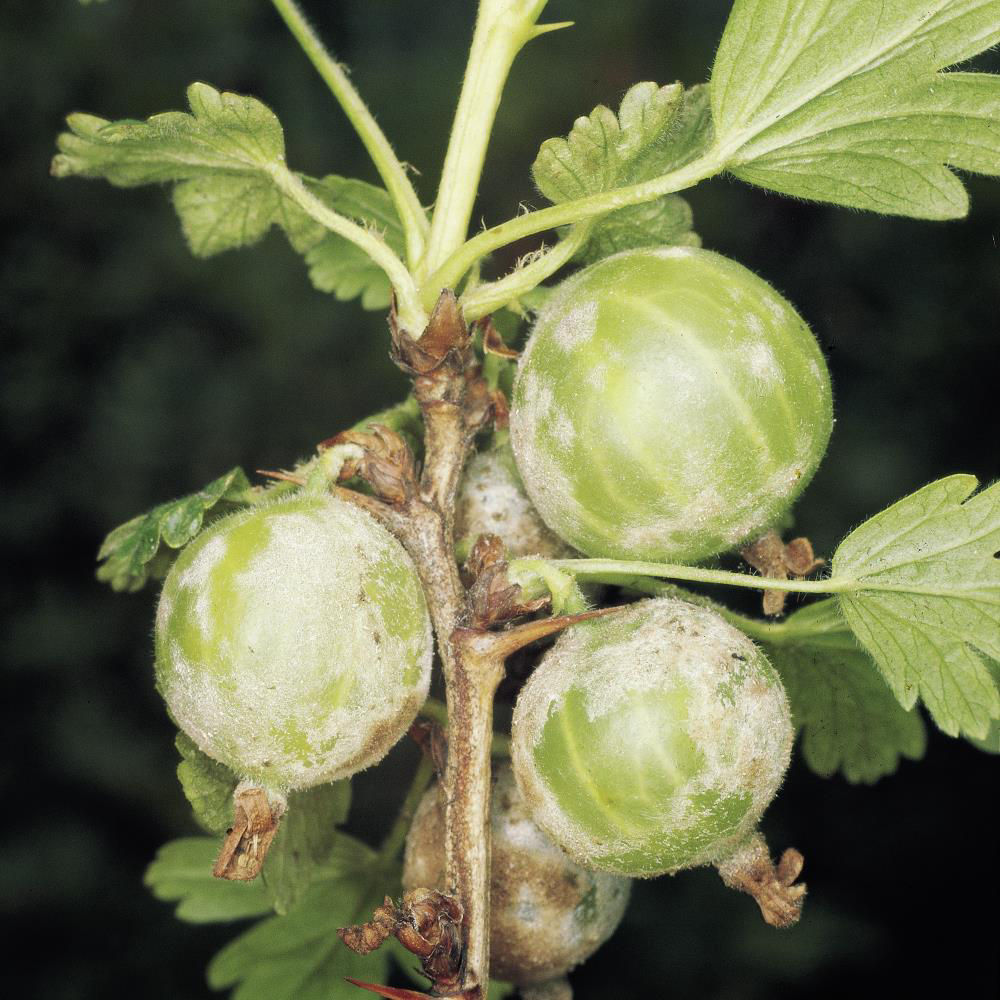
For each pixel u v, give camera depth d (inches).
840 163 6.6
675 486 6.4
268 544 6.3
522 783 6.4
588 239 7.1
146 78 19.9
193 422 18.3
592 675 6.3
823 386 6.5
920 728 7.5
